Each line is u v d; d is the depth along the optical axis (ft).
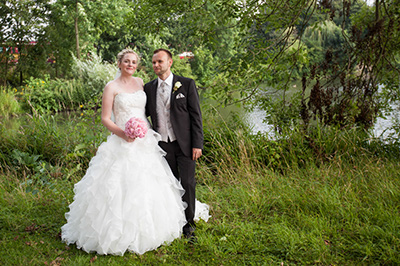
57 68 59.62
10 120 29.60
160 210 9.96
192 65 75.41
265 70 18.57
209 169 16.57
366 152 16.67
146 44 71.41
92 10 57.00
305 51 18.35
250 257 9.48
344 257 9.27
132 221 9.51
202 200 13.39
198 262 9.37
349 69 18.40
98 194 9.67
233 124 19.57
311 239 9.95
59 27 57.52
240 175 15.37
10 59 56.39
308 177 14.71
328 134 17.84
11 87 55.72
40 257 9.38
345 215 11.25
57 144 17.56
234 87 19.15
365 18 19.62
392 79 19.65
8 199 13.17
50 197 13.42
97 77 48.91
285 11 18.02
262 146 17.60
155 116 10.77
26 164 16.11
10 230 11.16
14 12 54.19
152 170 10.14
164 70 10.44
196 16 18.98
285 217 11.70
